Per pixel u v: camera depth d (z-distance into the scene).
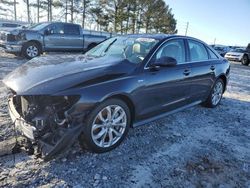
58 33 12.41
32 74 3.22
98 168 3.08
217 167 3.33
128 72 3.51
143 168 3.16
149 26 43.22
